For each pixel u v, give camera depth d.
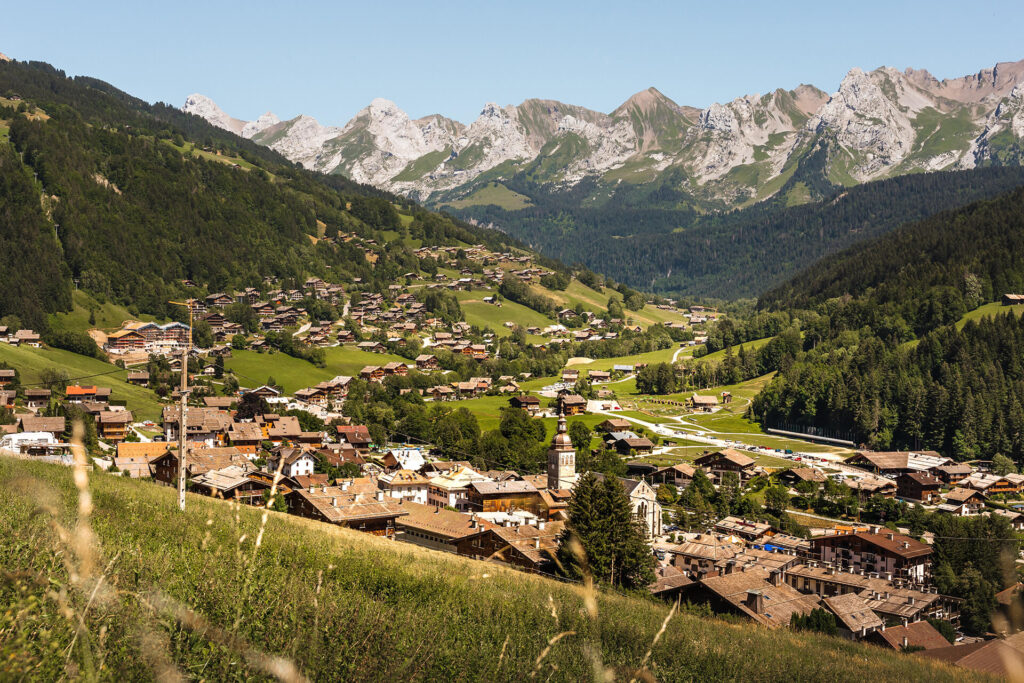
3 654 8.05
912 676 34.09
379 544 49.59
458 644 15.28
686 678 19.31
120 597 9.87
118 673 8.82
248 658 9.55
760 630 44.53
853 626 67.94
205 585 11.71
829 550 104.62
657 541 111.25
